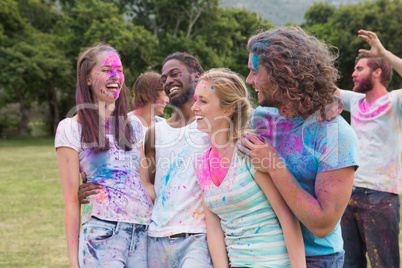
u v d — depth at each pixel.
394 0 24.58
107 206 2.19
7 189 8.56
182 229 2.18
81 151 2.24
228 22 27.00
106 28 22.56
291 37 1.83
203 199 2.11
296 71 1.77
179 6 25.48
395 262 3.17
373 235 3.17
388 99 3.24
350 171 1.77
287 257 1.92
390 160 3.20
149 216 2.34
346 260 3.31
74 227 2.18
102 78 2.25
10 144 21.94
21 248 4.76
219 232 2.11
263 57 1.81
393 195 3.21
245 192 1.93
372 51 3.34
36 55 24.17
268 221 1.95
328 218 1.75
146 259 2.29
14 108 37.56
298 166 1.91
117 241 2.18
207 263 2.12
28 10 28.33
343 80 25.17
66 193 2.21
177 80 2.54
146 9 27.23
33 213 6.47
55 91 28.55
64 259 4.41
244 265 1.97
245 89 2.14
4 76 23.02
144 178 2.55
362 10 24.75
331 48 1.97
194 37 26.53
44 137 27.44
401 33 23.53
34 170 11.65
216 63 22.98
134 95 3.82
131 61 22.84
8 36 26.28
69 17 26.61
